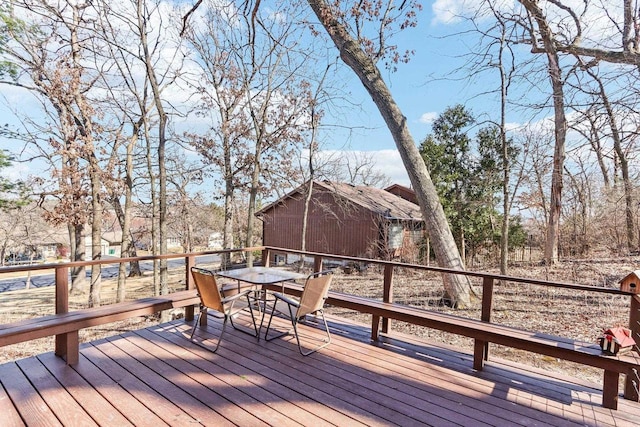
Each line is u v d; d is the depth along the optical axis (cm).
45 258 2267
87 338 796
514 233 1515
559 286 302
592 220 1191
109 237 2853
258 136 1255
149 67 937
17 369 298
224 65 1273
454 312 639
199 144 1521
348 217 1504
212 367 311
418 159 695
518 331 310
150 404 248
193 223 1992
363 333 412
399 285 952
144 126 1113
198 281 364
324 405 254
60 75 981
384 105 705
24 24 952
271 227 1773
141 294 1373
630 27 608
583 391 288
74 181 1128
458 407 257
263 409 246
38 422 225
